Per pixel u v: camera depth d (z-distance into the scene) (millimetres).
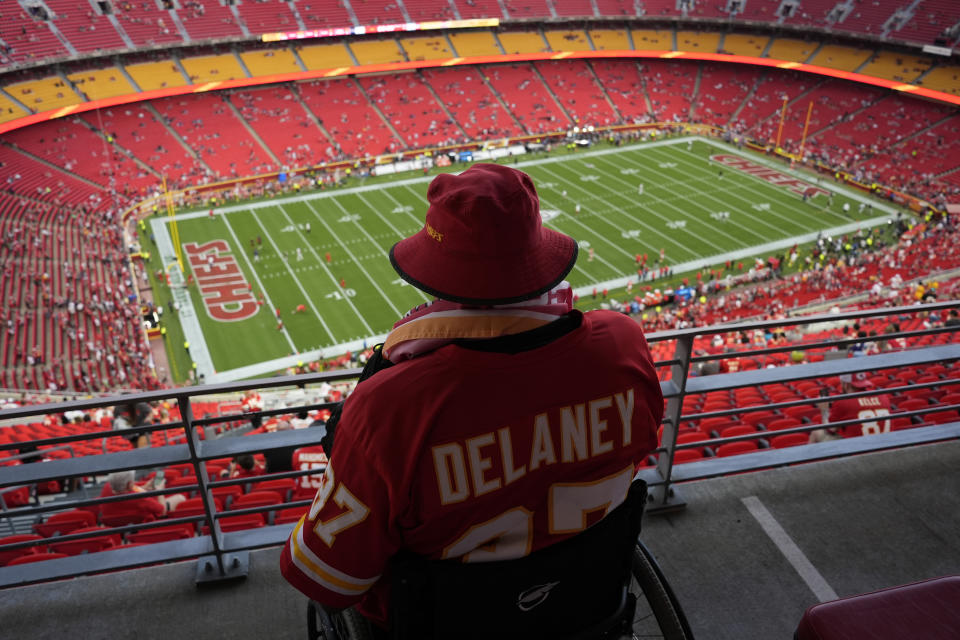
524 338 1649
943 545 4324
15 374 29547
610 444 1759
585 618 1971
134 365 32344
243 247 44656
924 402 7824
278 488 7270
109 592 3980
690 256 43750
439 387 1582
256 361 34031
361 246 44750
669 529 4402
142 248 44562
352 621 2020
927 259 40594
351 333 36062
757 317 35406
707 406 10219
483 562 1710
